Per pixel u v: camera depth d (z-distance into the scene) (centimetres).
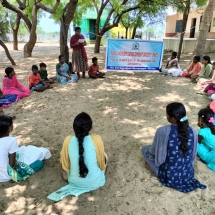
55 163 313
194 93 602
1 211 237
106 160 277
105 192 262
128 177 287
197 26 1791
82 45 668
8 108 498
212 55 1230
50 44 2231
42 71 637
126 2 1212
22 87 564
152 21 1346
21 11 1079
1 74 798
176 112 240
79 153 237
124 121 441
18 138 377
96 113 476
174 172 260
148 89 633
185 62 1053
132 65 789
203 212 238
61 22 730
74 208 241
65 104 521
